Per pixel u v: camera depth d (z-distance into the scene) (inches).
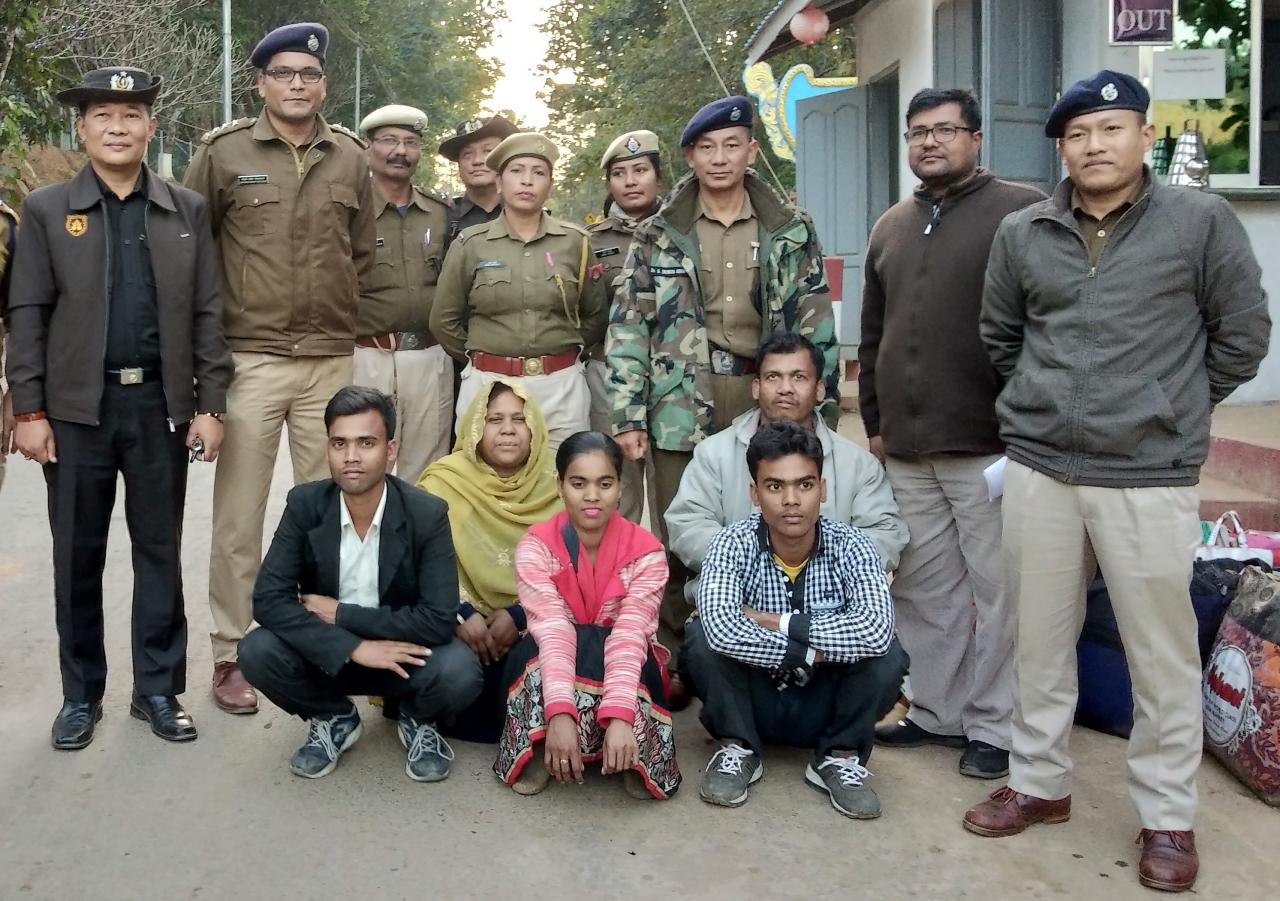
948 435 133.1
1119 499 108.4
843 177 386.6
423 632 128.3
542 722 123.6
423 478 155.9
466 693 128.7
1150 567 107.6
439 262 194.4
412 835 116.1
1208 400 108.7
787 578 130.3
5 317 137.9
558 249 171.0
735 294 152.8
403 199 193.5
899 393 137.0
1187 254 105.3
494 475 152.5
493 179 205.8
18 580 201.9
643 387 153.3
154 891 104.6
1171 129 247.4
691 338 151.4
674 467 155.6
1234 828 117.8
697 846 114.3
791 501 122.5
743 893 105.3
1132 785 111.8
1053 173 279.6
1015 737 119.3
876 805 120.3
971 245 130.7
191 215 139.8
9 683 155.3
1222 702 130.4
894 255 137.6
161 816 119.3
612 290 187.6
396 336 190.2
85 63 594.6
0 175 381.1
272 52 149.8
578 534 131.6
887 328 138.9
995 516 132.6
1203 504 180.4
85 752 134.7
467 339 177.5
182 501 143.6
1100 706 143.3
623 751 117.6
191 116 864.3
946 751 140.4
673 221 152.6
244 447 153.0
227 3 786.8
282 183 152.6
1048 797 118.0
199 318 141.3
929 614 141.6
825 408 152.4
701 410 152.1
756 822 119.9
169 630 142.6
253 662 126.9
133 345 135.3
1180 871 105.3
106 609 187.0
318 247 155.1
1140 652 109.7
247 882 106.3
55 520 135.7
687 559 142.0
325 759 130.3
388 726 145.7
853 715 124.8
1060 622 115.1
